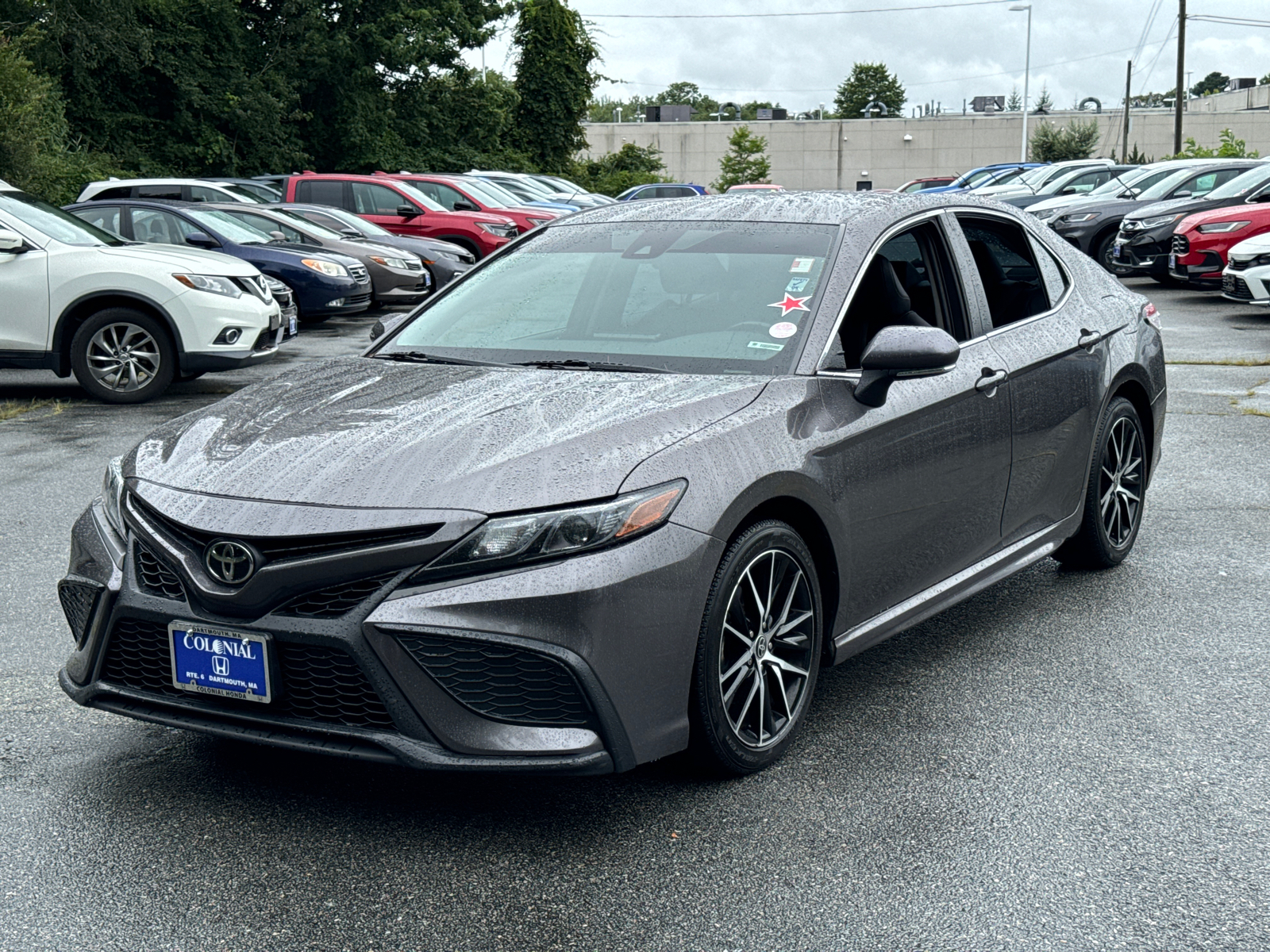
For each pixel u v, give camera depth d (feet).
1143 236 59.41
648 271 13.02
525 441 9.70
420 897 8.71
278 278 44.88
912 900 8.64
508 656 8.96
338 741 9.23
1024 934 8.21
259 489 9.53
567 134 157.89
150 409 30.68
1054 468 14.70
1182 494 20.90
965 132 222.07
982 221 14.69
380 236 54.75
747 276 12.50
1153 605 15.35
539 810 10.03
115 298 31.35
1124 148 203.31
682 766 10.84
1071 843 9.45
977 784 10.48
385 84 126.21
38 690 12.62
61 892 8.77
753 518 10.36
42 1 98.73
